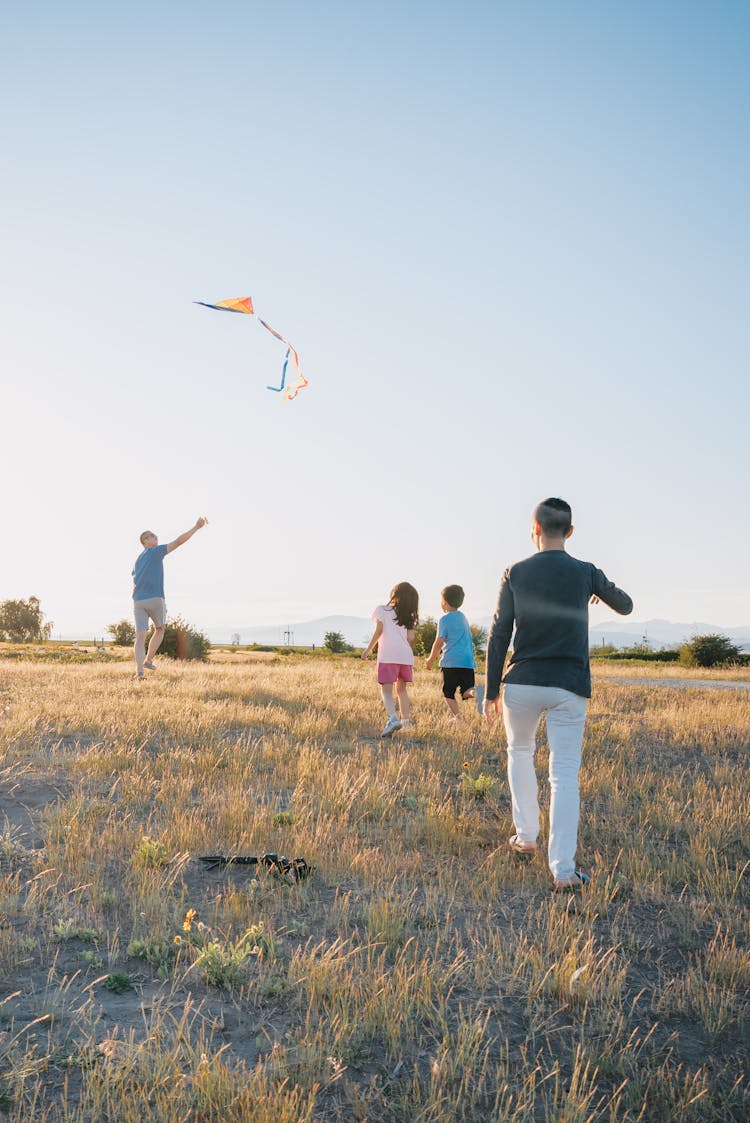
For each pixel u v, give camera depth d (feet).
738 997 11.94
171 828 18.19
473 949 13.10
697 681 73.67
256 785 23.29
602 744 30.60
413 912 14.56
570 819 16.05
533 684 16.28
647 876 17.07
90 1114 8.38
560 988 11.69
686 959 13.33
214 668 62.49
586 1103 8.82
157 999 11.05
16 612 301.43
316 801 21.63
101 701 36.52
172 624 101.50
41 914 13.73
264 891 15.31
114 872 16.03
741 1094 9.55
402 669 31.89
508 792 23.70
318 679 53.47
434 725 33.14
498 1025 10.90
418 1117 8.60
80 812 19.38
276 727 32.58
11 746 26.32
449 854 18.10
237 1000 11.14
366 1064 9.82
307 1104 8.73
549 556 16.70
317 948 11.96
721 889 16.42
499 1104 9.09
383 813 20.40
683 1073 9.98
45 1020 10.34
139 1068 9.21
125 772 23.54
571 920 14.44
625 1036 10.80
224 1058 9.68
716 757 29.40
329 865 16.62
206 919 13.92
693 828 20.26
